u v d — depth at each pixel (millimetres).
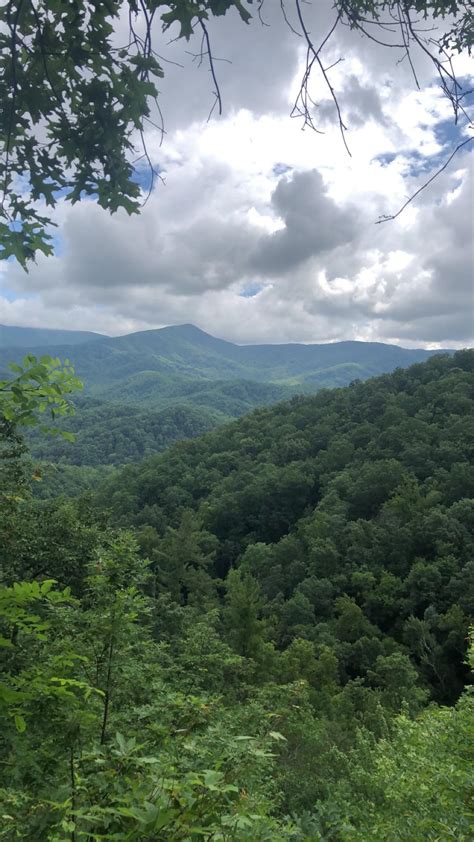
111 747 2014
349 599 41188
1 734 2266
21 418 2457
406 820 5258
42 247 2312
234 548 66688
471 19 1892
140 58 1984
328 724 16094
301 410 103875
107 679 3062
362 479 62656
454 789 5078
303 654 27703
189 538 42938
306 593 44125
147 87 2018
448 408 77875
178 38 1910
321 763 11055
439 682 34344
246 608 24922
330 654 28188
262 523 69188
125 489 84250
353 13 1800
